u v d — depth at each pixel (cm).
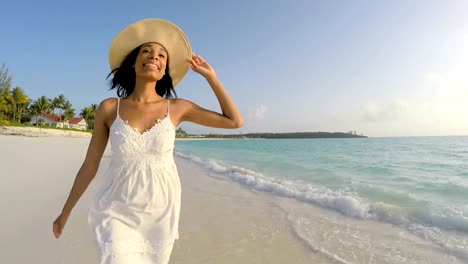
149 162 192
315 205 627
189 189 820
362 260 362
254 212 573
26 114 6975
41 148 2053
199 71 225
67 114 8112
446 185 855
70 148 2238
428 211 524
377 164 1509
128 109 204
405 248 395
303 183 914
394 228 473
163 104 211
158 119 200
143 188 188
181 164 1545
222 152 2764
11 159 1259
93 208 190
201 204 641
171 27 224
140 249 187
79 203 572
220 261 360
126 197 187
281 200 679
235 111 225
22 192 643
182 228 481
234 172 1145
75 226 443
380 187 797
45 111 7269
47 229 430
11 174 862
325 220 522
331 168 1336
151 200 188
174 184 203
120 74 245
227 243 416
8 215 484
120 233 180
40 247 370
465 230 445
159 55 217
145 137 192
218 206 622
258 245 408
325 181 948
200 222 512
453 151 2519
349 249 395
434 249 388
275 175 1108
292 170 1266
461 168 1298
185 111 217
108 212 185
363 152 2627
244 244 412
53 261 335
